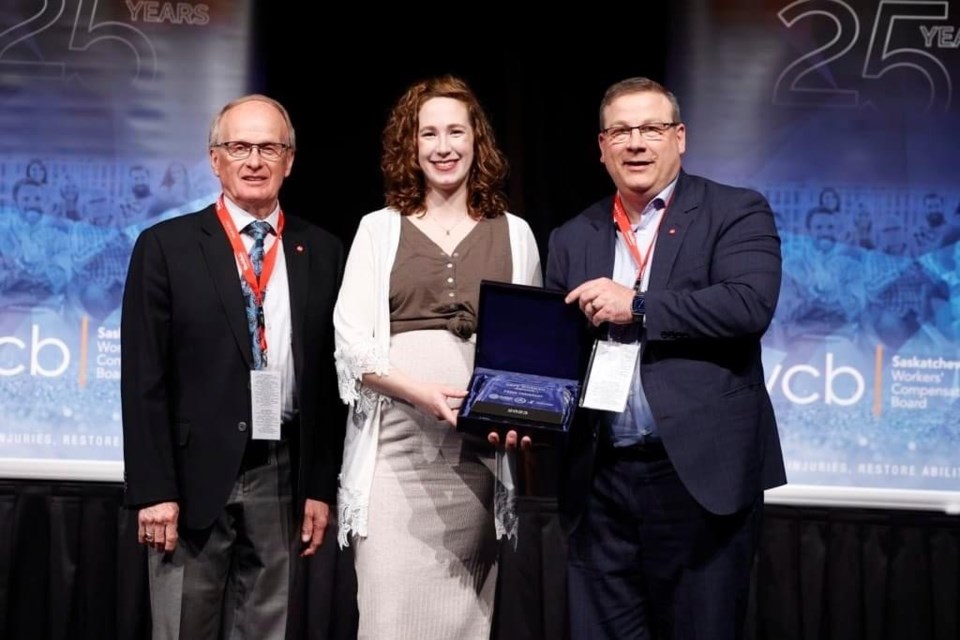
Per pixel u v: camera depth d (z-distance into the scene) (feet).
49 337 12.75
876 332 12.59
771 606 12.46
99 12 12.80
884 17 12.62
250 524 9.31
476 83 13.21
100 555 12.60
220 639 9.55
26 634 12.60
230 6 12.92
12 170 12.76
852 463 12.59
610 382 8.63
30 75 12.77
